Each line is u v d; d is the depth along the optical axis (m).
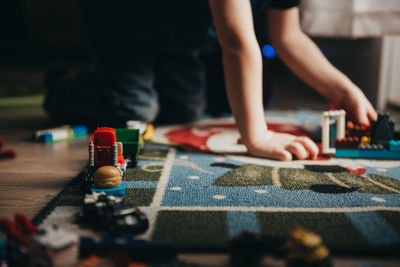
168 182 0.83
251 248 0.51
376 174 0.88
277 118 1.54
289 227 0.62
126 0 1.28
